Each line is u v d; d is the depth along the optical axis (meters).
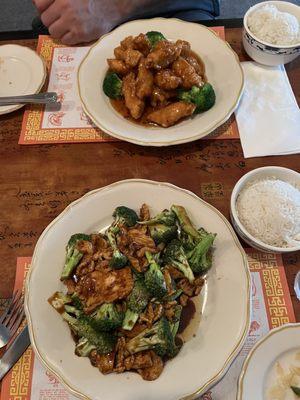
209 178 0.45
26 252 0.41
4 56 0.53
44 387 0.34
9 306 0.37
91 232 0.40
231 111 0.46
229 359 0.33
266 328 0.36
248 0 1.11
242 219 0.39
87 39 0.57
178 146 0.47
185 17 0.70
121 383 0.32
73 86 0.52
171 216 0.38
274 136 0.47
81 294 0.36
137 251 0.37
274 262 0.39
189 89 0.48
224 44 0.51
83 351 0.33
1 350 0.36
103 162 0.46
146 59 0.47
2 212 0.43
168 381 0.32
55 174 0.46
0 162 0.46
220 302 0.36
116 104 0.49
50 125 0.49
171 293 0.35
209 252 0.38
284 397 0.31
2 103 0.49
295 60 0.54
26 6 1.14
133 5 0.65
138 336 0.33
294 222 0.37
